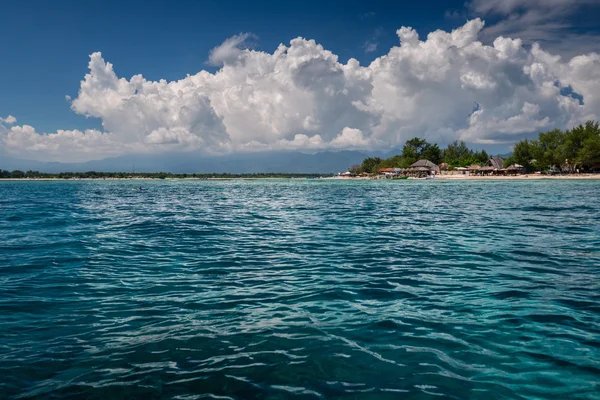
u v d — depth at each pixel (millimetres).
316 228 18875
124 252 13031
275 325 6602
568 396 4477
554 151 112188
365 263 11273
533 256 11969
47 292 8492
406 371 5043
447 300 7848
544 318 6777
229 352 5602
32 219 22797
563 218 21594
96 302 7836
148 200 41594
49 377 4914
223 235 16781
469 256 12062
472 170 130750
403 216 23875
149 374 4988
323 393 4562
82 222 21422
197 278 9711
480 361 5289
